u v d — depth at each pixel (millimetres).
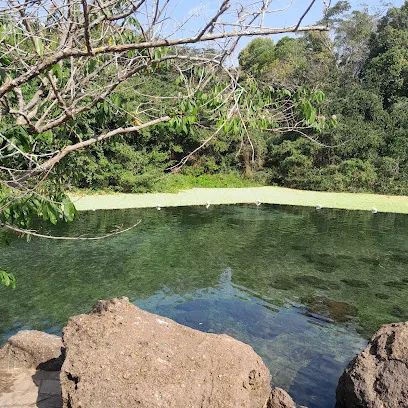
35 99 2477
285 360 4914
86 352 3090
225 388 2932
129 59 2508
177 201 16484
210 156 21656
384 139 21578
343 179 19938
